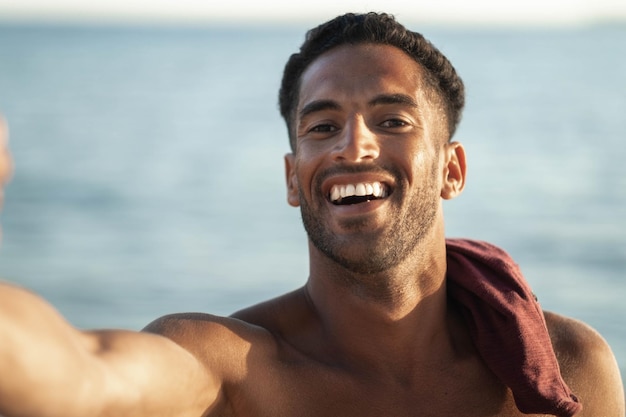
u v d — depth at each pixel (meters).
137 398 1.97
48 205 19.17
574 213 18.11
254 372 2.53
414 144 2.69
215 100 47.09
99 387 1.77
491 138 29.36
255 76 67.50
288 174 3.01
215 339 2.49
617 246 15.35
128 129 34.16
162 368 2.10
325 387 2.62
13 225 17.17
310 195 2.69
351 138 2.62
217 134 32.53
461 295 2.85
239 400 2.50
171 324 2.48
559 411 2.65
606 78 56.59
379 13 2.90
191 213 18.66
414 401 2.69
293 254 15.08
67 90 50.88
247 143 30.00
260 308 2.82
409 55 2.83
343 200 2.65
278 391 2.55
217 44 147.25
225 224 17.55
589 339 2.98
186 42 161.25
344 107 2.69
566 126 32.50
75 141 30.30
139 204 19.52
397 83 2.74
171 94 50.75
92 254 15.09
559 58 82.25
